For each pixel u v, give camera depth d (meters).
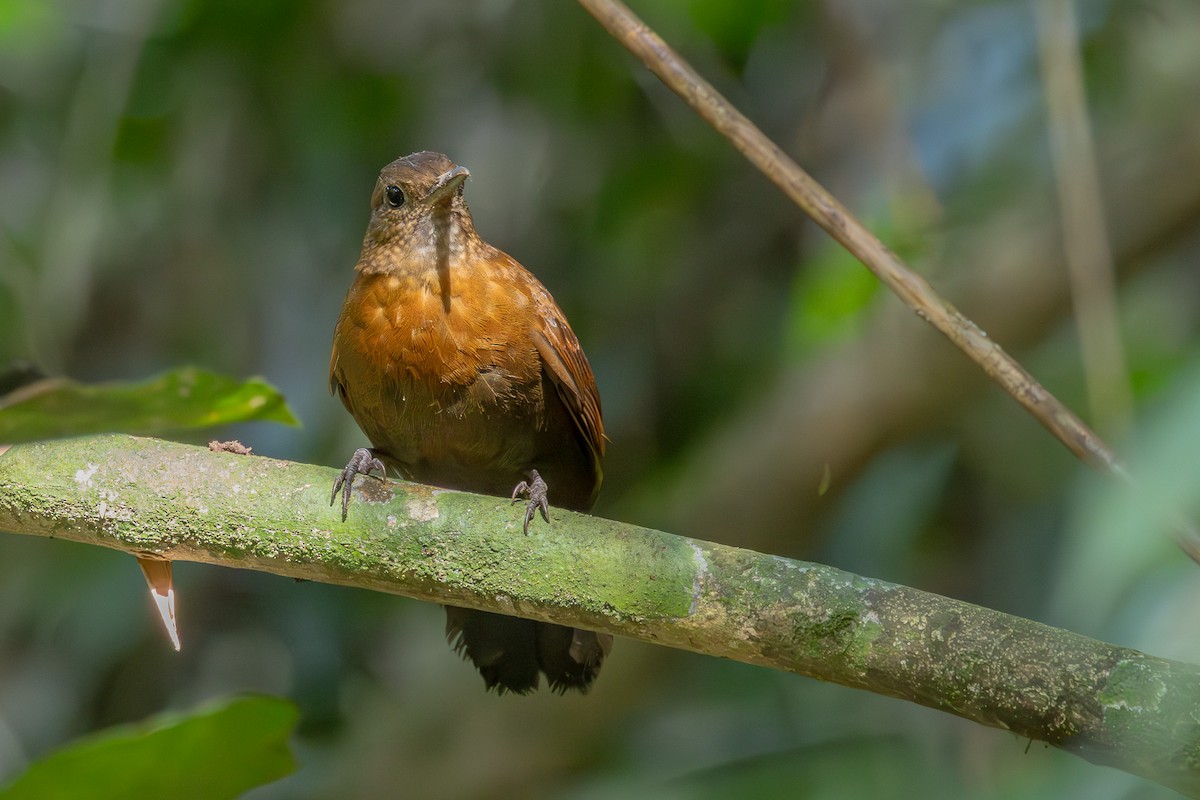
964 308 10.43
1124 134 10.59
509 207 11.58
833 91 11.41
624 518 11.50
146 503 5.48
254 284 11.35
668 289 12.02
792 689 10.88
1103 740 4.42
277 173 11.34
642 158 11.66
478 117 11.53
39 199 11.33
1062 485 10.88
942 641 4.68
